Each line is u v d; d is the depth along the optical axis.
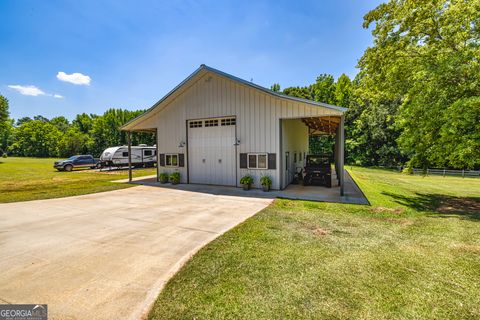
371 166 31.59
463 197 10.32
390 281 3.07
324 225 5.65
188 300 2.68
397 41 11.42
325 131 21.08
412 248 4.22
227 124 11.77
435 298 2.70
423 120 8.91
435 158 9.04
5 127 42.53
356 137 32.16
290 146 12.74
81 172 21.12
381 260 3.71
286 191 10.51
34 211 7.32
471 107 7.45
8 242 4.67
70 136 52.03
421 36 10.64
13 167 26.58
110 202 8.65
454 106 7.61
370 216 6.55
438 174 25.06
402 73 10.66
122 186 12.59
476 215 6.86
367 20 12.55
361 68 14.37
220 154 12.04
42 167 26.62
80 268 3.54
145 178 16.28
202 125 12.49
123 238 4.87
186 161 12.99
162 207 7.77
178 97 13.02
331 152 32.75
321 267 3.47
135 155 25.33
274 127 10.54
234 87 11.39
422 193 11.43
